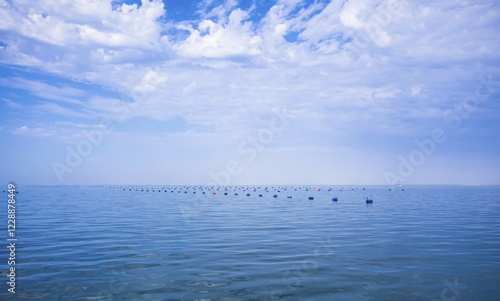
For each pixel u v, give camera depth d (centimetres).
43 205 4709
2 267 1373
